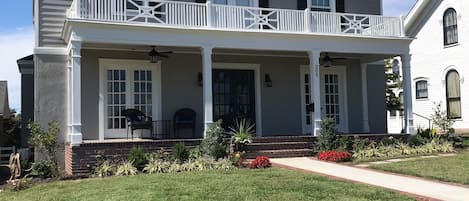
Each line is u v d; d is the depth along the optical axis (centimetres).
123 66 1478
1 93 2592
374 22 1582
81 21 1207
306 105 1700
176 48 1473
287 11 1476
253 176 991
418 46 2586
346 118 1761
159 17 1484
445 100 2397
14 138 2447
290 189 834
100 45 1395
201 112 1554
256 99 1642
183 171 1116
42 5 1406
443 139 1536
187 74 1548
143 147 1237
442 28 2422
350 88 1775
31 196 882
